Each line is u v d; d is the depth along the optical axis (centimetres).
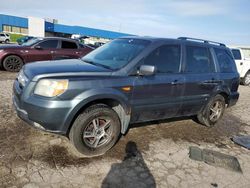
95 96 353
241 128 591
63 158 360
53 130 344
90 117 360
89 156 375
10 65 984
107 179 326
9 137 403
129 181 327
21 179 306
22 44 1064
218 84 532
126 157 385
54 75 341
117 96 374
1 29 5156
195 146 455
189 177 353
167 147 436
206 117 543
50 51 1037
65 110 336
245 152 458
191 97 486
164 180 339
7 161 338
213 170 379
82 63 420
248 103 877
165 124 542
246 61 1320
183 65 468
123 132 409
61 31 5412
